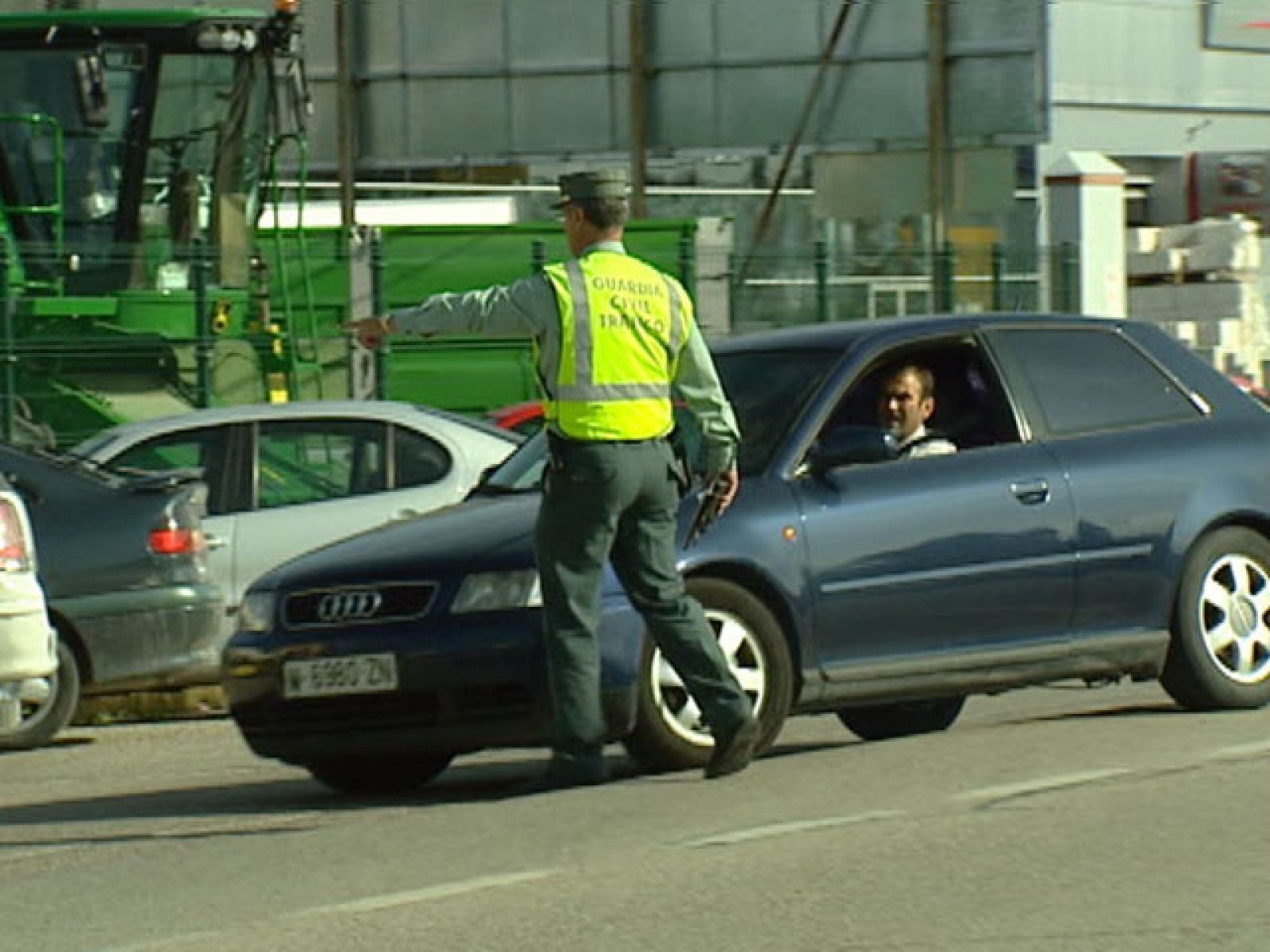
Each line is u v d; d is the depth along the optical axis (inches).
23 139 2667.3
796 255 3029.0
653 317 990.4
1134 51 5012.3
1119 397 1186.0
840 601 1076.5
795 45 3774.6
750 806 949.2
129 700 1581.0
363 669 1043.9
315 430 1619.1
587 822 929.5
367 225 3186.5
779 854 850.8
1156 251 3843.5
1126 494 1155.3
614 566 1009.5
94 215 2684.5
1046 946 708.0
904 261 3061.0
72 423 2647.6
